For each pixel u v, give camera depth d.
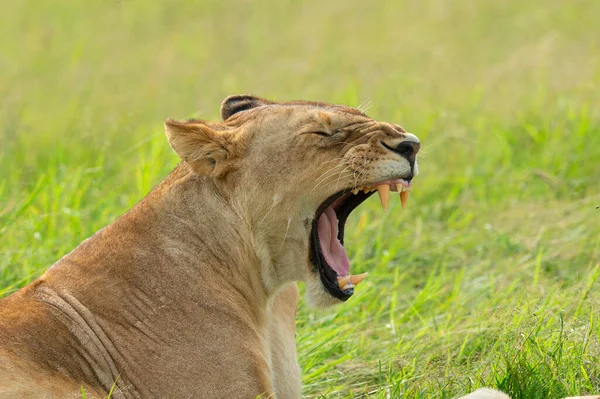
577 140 18.28
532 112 20.22
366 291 13.31
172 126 9.22
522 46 25.36
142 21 29.67
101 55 25.98
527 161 17.94
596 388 10.04
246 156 9.41
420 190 16.97
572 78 22.12
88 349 8.94
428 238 15.30
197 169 9.41
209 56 25.86
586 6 28.78
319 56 25.61
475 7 29.64
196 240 9.38
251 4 31.25
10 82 23.38
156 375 8.95
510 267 13.80
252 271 9.56
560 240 14.42
